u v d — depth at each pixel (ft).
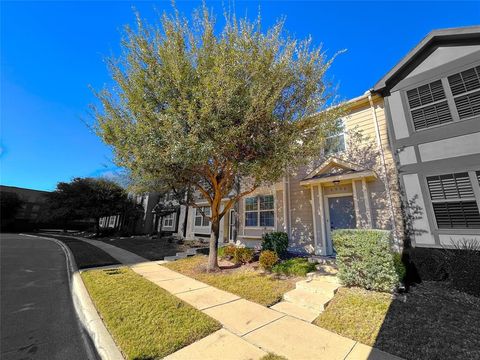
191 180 25.53
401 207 24.23
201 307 15.23
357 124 30.42
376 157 27.99
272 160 19.51
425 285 18.62
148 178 21.62
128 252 41.55
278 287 19.21
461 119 22.00
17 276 24.41
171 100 18.53
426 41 24.63
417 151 23.97
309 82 20.72
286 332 11.81
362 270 17.71
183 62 18.37
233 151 19.70
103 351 10.27
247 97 18.78
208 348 10.27
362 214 27.32
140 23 19.65
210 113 17.15
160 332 11.57
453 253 18.53
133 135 18.81
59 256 38.19
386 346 10.34
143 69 19.26
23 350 10.78
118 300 16.06
